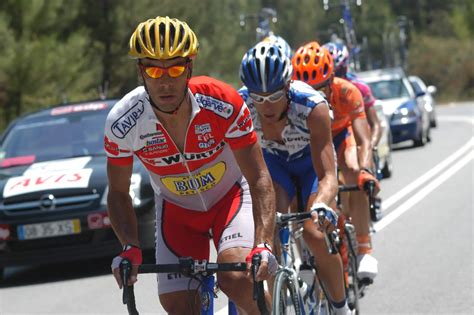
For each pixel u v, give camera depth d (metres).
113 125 7.50
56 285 14.73
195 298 7.40
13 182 15.09
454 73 131.75
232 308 7.77
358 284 11.45
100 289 14.03
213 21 70.19
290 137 9.63
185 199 8.00
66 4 46.19
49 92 42.19
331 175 9.16
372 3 147.12
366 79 38.47
